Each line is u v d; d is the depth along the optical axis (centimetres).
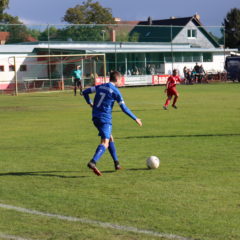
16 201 1574
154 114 4434
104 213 1428
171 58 11125
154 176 1900
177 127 3450
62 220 1371
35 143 2833
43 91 9219
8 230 1297
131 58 10481
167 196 1600
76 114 4625
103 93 1938
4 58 9594
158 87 9794
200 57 11781
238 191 1648
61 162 2233
